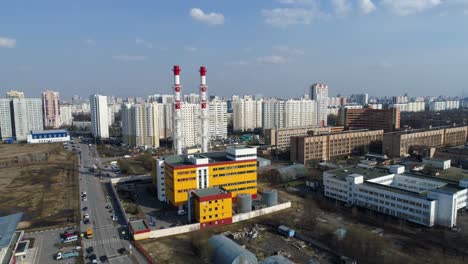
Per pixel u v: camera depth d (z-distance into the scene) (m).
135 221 103.44
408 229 99.25
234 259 75.44
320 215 112.31
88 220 109.88
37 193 142.62
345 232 90.88
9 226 78.38
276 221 107.75
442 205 100.50
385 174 135.25
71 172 184.00
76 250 87.69
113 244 91.94
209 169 123.81
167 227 103.44
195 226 102.06
